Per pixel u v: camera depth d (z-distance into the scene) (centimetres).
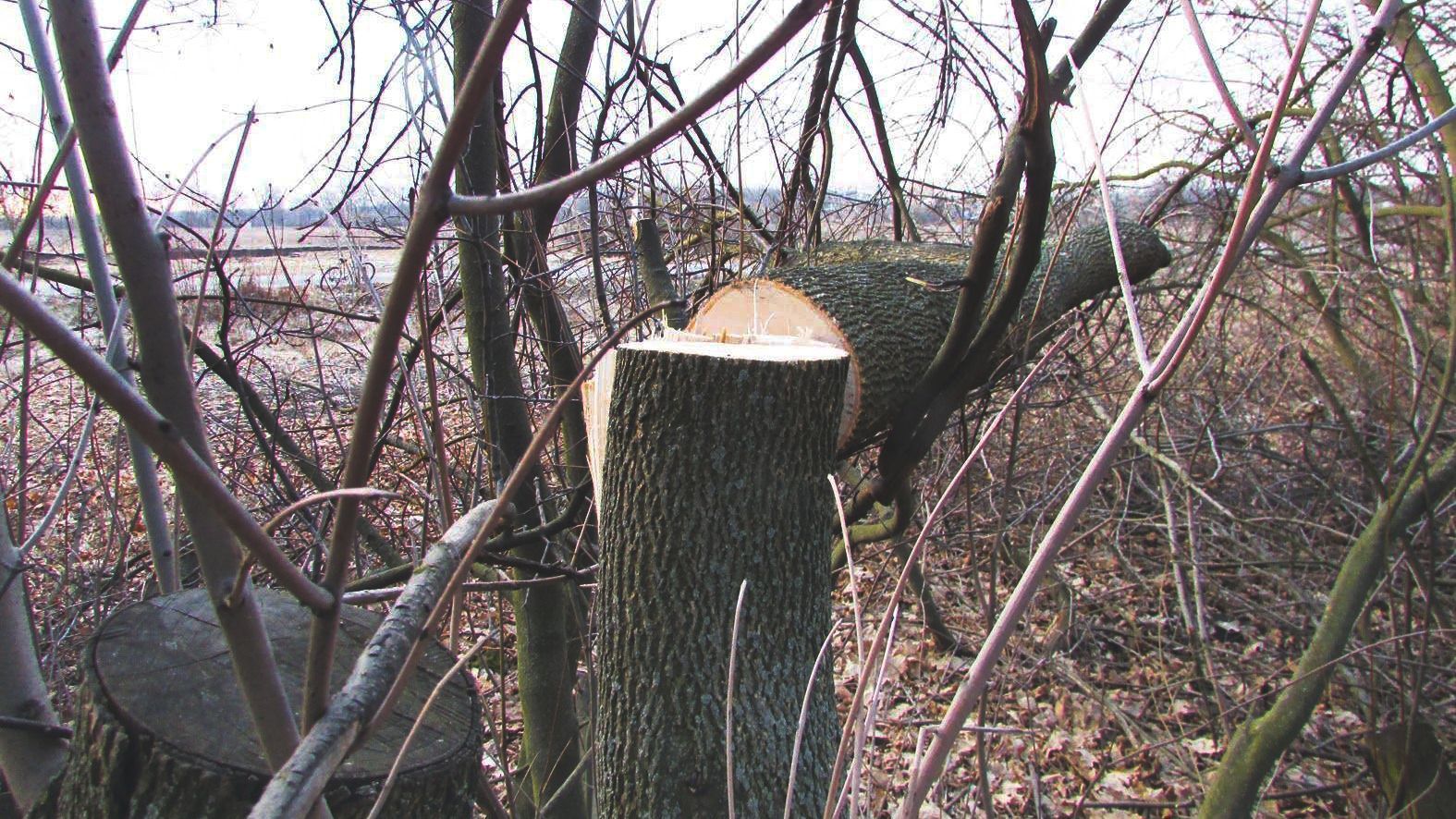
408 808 140
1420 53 377
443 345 394
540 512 312
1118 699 425
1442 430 394
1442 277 401
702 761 203
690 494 209
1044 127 231
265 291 375
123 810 132
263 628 83
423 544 299
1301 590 448
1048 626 454
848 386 289
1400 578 408
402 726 151
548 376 350
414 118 234
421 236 63
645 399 214
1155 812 368
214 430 370
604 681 218
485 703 329
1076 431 503
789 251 411
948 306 321
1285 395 536
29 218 144
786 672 209
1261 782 309
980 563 464
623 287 378
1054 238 394
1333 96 107
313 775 73
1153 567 501
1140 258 391
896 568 431
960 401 298
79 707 142
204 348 309
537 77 304
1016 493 450
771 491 210
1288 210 523
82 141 71
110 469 354
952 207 450
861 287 309
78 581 324
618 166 62
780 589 210
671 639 207
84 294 289
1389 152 107
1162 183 527
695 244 402
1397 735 311
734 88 60
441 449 111
